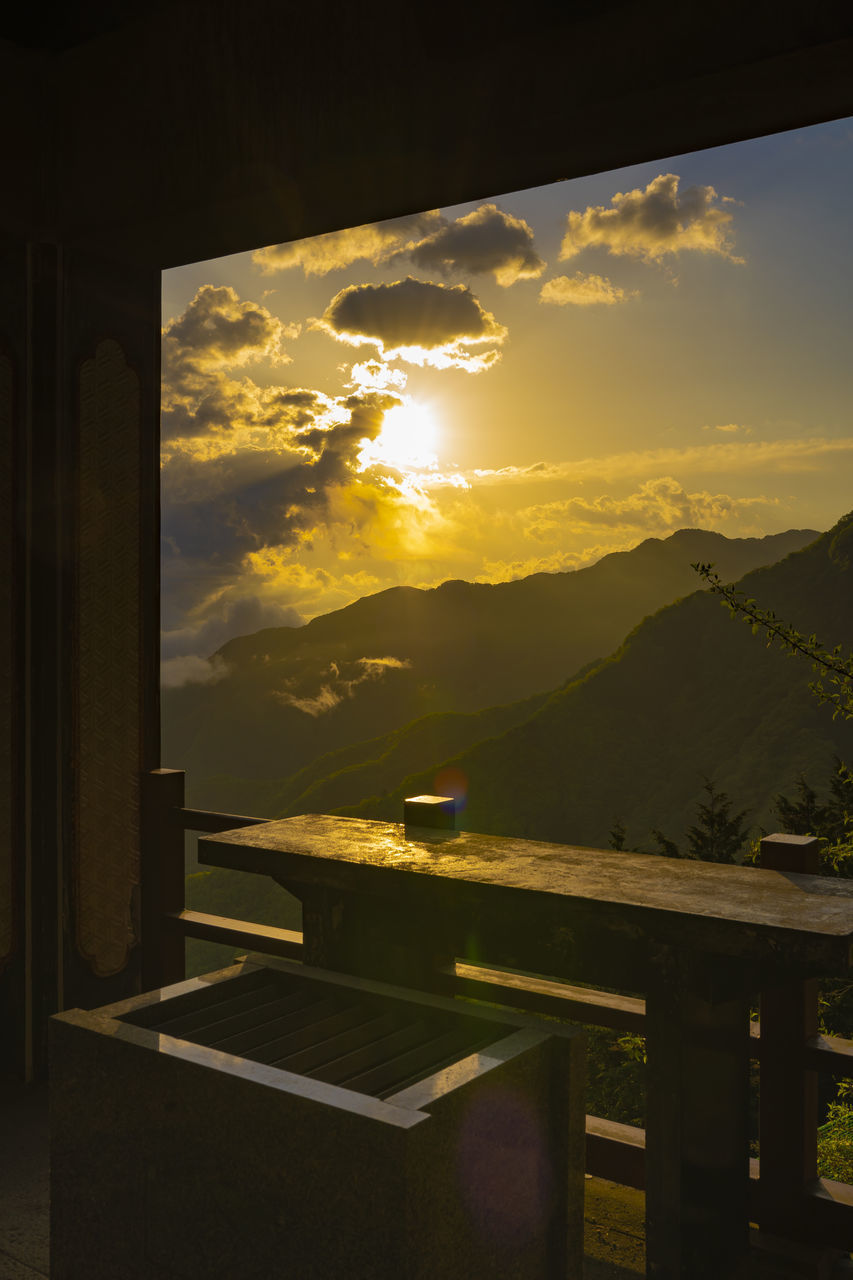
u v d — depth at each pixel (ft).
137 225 11.12
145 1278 6.15
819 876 6.84
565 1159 6.31
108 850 12.16
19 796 11.54
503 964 7.16
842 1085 33.01
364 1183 5.16
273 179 10.18
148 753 12.67
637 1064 59.52
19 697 11.57
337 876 7.43
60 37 11.42
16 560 11.58
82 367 11.89
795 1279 6.77
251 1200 5.64
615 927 6.11
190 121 10.69
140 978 12.55
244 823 10.88
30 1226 8.30
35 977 11.51
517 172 9.58
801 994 7.00
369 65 9.55
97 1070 6.35
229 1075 5.68
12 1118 10.53
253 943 11.01
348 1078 6.35
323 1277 5.36
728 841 100.01
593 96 8.32
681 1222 6.27
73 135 11.47
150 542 12.76
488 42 8.87
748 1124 6.77
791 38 7.36
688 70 7.82
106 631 12.17
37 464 11.60
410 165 9.50
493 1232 5.76
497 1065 5.77
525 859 7.40
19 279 11.52
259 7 10.18
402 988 7.27
